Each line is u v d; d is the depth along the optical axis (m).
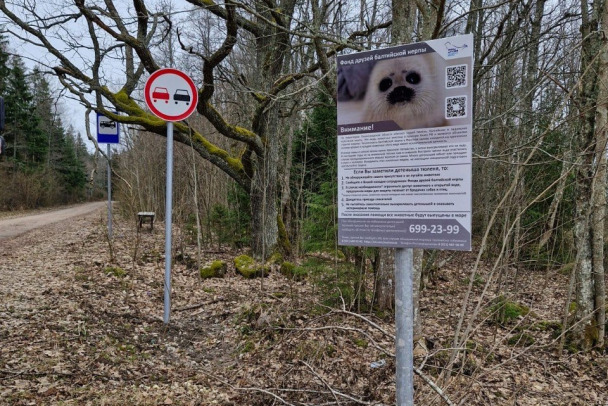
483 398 3.65
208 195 12.20
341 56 1.92
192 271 8.12
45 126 36.12
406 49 1.79
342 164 1.95
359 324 5.27
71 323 4.79
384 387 3.34
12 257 9.02
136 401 3.34
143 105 15.38
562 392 4.10
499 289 4.77
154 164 18.36
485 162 8.27
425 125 1.77
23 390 3.31
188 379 3.89
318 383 3.53
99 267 7.69
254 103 10.01
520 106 6.34
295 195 10.70
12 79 29.45
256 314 5.33
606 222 6.61
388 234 1.87
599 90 4.49
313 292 6.00
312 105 8.27
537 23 7.94
